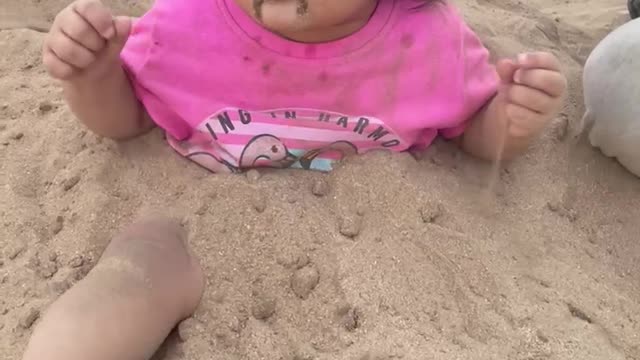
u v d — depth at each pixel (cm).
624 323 49
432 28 52
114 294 44
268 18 47
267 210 51
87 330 42
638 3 70
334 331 46
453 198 53
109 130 55
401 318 47
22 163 57
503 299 48
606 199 59
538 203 56
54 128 59
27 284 49
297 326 47
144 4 77
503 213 54
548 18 82
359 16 50
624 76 58
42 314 47
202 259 49
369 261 49
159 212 51
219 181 52
